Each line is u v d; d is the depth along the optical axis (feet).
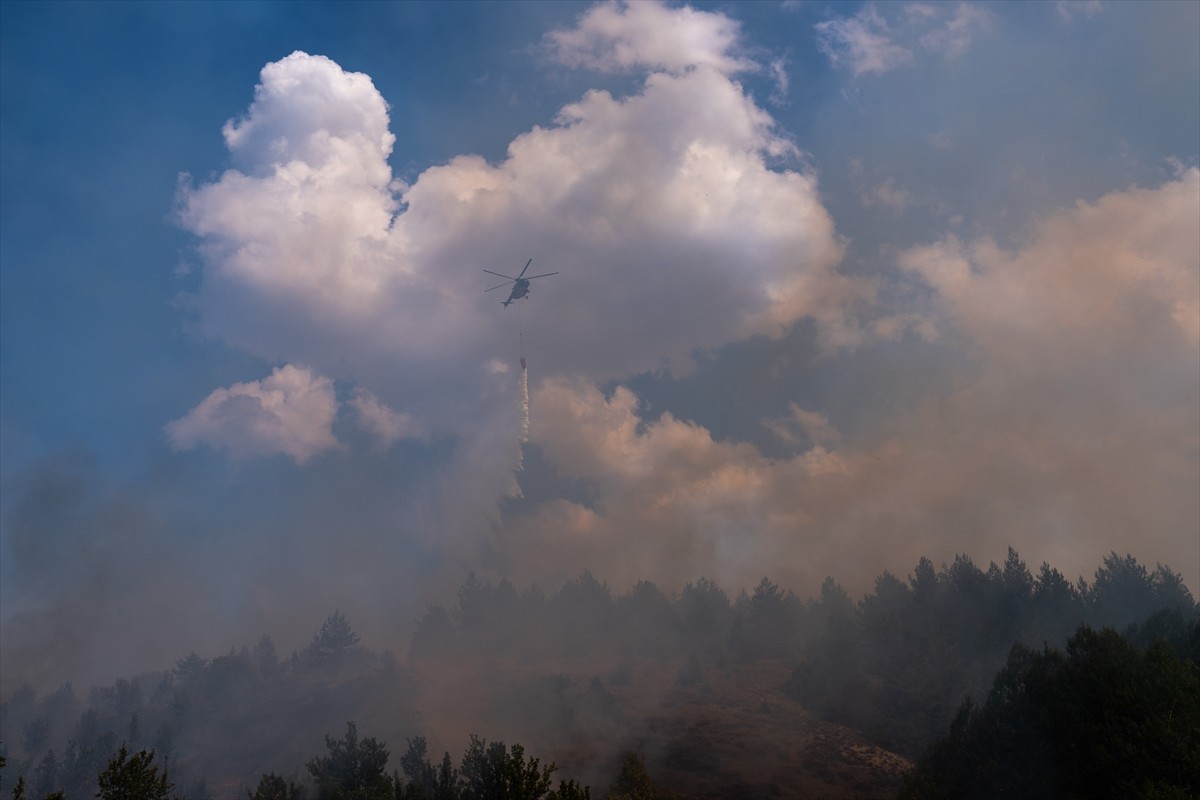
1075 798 133.49
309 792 169.78
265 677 357.61
